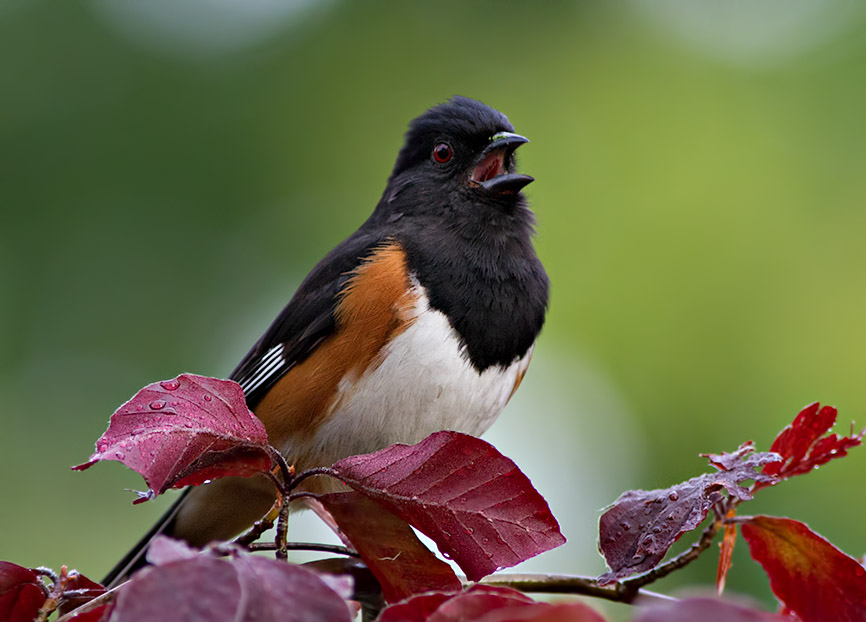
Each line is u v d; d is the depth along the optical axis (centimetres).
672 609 201
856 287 1036
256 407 633
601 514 363
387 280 587
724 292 1060
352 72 1198
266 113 1157
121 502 991
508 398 626
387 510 317
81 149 1085
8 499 989
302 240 1136
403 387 581
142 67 1118
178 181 1112
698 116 1144
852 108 1112
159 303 1091
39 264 1071
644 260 1097
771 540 363
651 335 1062
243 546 327
